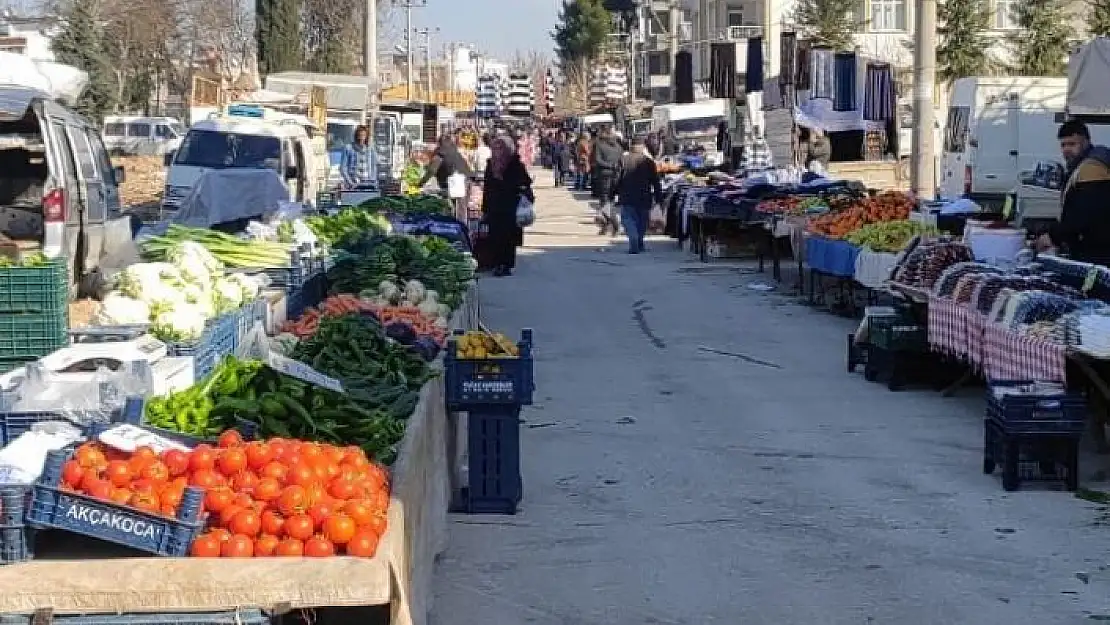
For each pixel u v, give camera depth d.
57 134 14.22
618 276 21.72
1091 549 7.54
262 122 22.72
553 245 27.47
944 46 51.56
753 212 22.05
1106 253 11.51
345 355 7.50
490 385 8.18
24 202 15.07
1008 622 6.45
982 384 12.34
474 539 7.80
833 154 33.16
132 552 4.62
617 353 14.36
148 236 12.12
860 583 7.01
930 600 6.75
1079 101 18.70
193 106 38.69
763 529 7.98
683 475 9.23
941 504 8.48
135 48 53.47
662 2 93.25
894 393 12.09
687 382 12.70
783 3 64.62
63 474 4.61
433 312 10.84
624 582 7.05
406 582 5.11
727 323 16.53
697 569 7.25
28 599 4.25
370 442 5.65
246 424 5.63
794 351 14.45
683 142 50.78
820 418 11.05
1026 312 9.73
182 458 4.84
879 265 15.02
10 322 7.61
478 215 24.67
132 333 7.56
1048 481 8.92
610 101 68.44
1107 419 9.57
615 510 8.39
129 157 44.97
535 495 8.75
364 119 37.03
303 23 58.88
